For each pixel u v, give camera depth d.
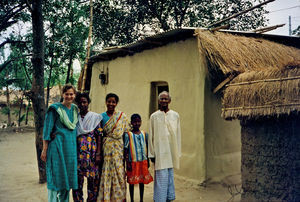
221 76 5.14
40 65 5.45
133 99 7.06
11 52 16.50
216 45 4.67
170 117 4.02
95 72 9.22
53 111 3.42
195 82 5.17
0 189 4.91
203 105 4.95
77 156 3.48
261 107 3.31
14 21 12.19
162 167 3.82
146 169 4.03
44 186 5.09
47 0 12.87
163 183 3.82
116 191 3.61
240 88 3.67
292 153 3.17
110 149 3.66
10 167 6.85
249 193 3.63
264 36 6.14
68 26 13.98
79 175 3.46
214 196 4.43
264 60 5.04
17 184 5.25
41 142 5.30
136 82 7.01
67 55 14.12
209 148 4.95
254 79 3.61
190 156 5.15
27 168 6.74
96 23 14.30
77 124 3.56
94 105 9.16
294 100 3.02
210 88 5.09
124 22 14.26
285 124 3.24
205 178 4.82
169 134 3.99
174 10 14.72
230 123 5.37
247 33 5.77
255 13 13.74
